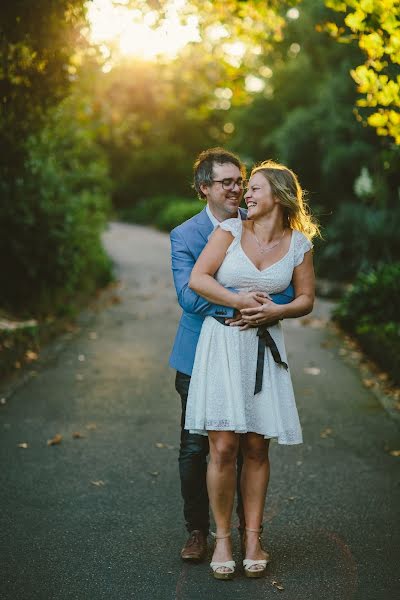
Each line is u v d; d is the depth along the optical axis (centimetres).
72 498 486
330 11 700
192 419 378
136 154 4684
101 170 1661
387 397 752
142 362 917
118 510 468
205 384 376
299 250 385
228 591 369
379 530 443
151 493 497
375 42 564
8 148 790
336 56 1853
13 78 704
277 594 366
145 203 4434
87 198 1559
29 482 512
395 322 1020
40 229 1031
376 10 545
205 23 816
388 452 588
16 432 625
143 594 365
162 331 1145
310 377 853
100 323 1202
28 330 912
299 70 2952
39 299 1077
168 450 588
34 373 838
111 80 1252
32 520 450
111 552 410
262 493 390
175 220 3538
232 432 377
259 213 378
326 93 1975
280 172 380
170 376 845
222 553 381
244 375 375
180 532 438
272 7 762
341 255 1820
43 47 680
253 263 378
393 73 596
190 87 1323
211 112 1302
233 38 861
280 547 420
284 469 548
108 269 1672
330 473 540
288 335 1135
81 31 724
